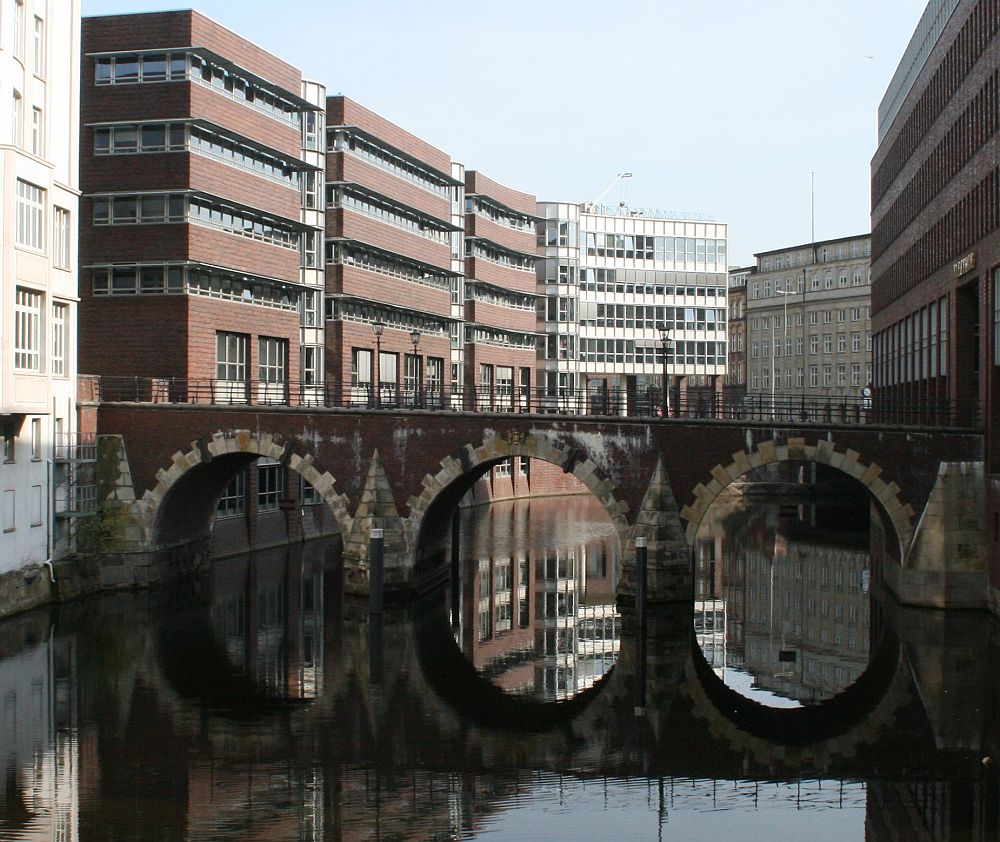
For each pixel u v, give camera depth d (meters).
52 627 44.91
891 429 47.00
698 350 122.12
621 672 40.69
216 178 61.09
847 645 44.88
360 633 45.84
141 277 59.81
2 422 43.97
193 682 37.88
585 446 48.75
